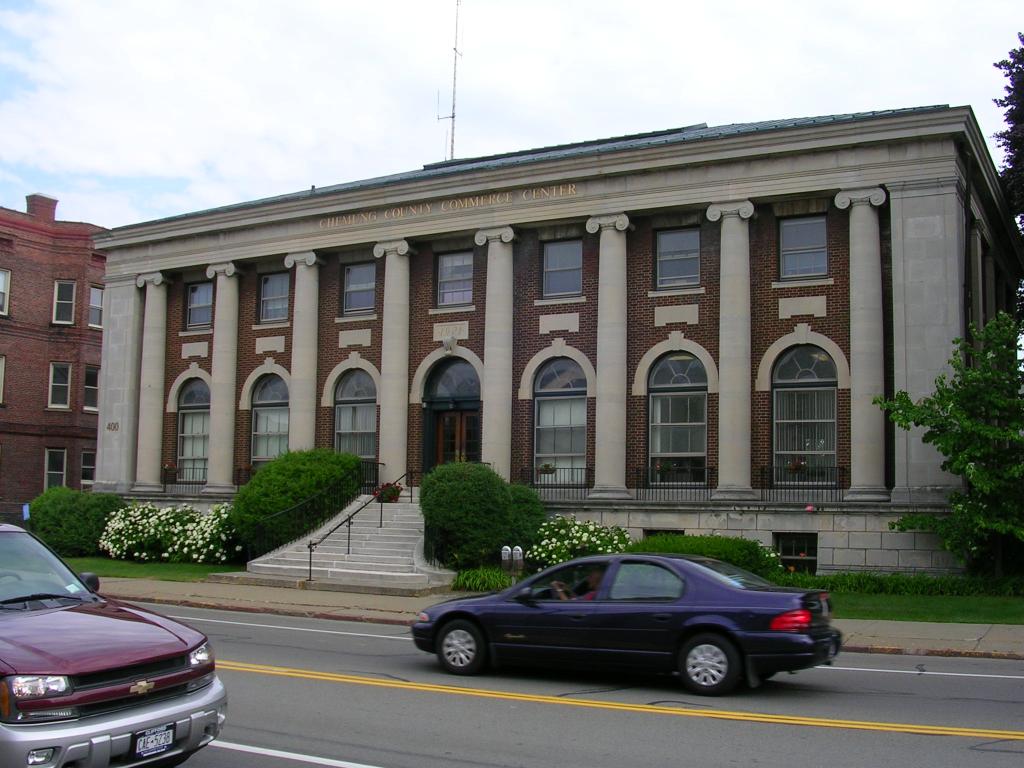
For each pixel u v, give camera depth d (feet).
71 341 145.69
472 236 97.09
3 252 140.26
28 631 23.80
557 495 89.40
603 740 30.07
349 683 39.22
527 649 40.40
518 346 93.50
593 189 89.76
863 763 27.50
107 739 22.04
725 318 83.61
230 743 29.32
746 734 30.91
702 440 85.66
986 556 73.41
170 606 70.18
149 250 114.32
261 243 106.63
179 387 112.57
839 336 81.05
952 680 41.96
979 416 68.80
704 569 39.37
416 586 76.38
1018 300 116.37
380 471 97.19
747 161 83.92
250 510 89.45
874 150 79.66
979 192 86.89
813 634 36.70
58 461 144.36
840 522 76.95
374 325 101.30
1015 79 102.89
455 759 27.76
